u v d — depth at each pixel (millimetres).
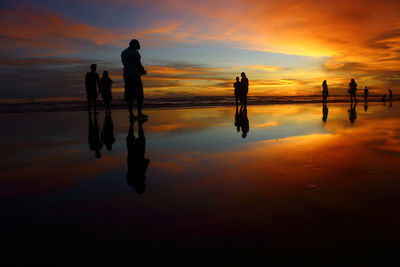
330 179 2004
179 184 1915
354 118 7227
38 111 11812
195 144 3543
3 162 2629
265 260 1006
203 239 1165
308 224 1292
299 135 4262
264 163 2504
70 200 1632
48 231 1252
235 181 1968
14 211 1477
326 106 14461
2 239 1180
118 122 6609
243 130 4883
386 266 960
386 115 8250
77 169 2355
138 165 2482
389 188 1795
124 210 1477
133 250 1085
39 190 1818
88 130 5129
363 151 3029
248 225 1287
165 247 1104
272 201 1581
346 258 1013
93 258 1031
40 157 2855
